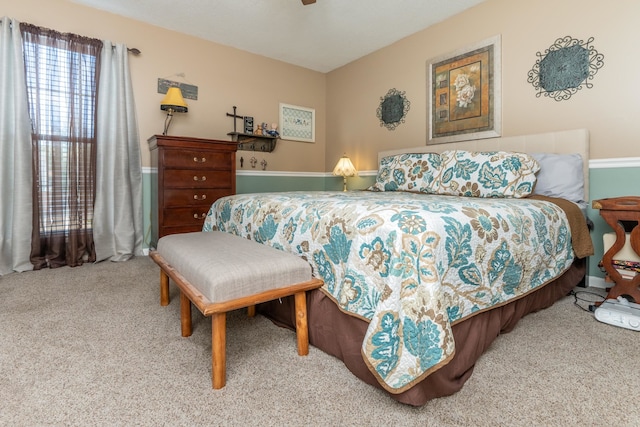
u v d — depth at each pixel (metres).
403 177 2.83
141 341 1.44
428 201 1.48
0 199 2.52
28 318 1.68
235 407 1.02
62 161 2.78
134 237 3.15
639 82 2.10
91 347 1.38
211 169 3.12
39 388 1.10
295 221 1.51
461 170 2.37
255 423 0.95
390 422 0.95
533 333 1.52
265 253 1.37
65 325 1.60
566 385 1.12
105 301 1.93
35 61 2.63
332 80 4.50
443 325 0.96
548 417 0.97
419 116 3.42
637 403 1.03
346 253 1.21
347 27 3.31
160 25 3.28
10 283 2.28
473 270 1.17
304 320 1.32
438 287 0.98
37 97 2.64
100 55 2.91
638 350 1.36
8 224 2.59
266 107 4.08
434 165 2.65
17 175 2.57
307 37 3.52
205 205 3.09
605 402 1.03
